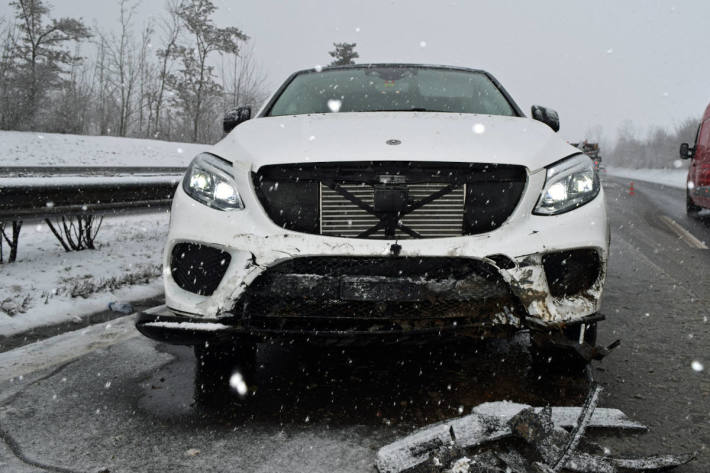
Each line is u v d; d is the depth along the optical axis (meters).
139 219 8.32
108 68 45.53
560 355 2.49
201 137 48.22
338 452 1.91
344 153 2.29
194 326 2.16
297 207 2.28
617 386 2.52
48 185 4.51
